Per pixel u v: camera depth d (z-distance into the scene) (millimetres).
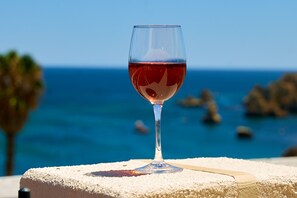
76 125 62438
